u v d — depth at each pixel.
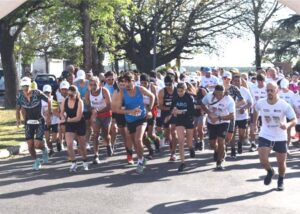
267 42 58.81
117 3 25.73
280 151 8.74
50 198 8.27
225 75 12.77
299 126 13.36
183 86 10.80
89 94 11.91
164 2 44.84
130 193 8.62
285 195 8.48
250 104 12.85
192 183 9.45
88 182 9.57
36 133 10.95
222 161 10.87
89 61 25.42
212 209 7.55
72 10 25.83
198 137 13.64
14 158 12.87
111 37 38.03
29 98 10.85
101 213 7.34
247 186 9.18
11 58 27.56
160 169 10.95
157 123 14.38
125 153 13.24
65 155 13.03
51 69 65.25
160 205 7.80
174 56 48.94
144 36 47.44
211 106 10.78
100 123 12.09
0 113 24.31
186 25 46.31
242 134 12.94
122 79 10.45
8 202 8.02
